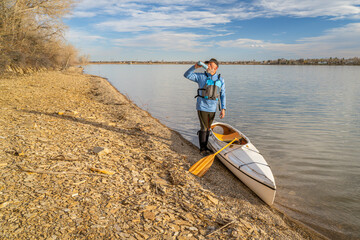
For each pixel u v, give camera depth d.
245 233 3.17
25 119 6.79
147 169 4.67
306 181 5.51
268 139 8.58
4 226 2.47
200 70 6.19
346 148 7.69
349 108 14.63
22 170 3.70
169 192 3.91
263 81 38.31
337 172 5.99
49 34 23.41
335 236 3.71
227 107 14.89
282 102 16.89
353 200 4.75
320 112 13.41
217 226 3.21
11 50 17.89
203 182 4.66
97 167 4.31
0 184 3.23
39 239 2.37
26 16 19.31
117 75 46.59
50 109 8.77
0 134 5.16
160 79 38.62
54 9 20.52
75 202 3.11
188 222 3.16
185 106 14.72
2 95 10.59
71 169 4.03
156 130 8.06
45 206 2.92
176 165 5.10
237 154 5.63
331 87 27.73
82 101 11.70
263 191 4.51
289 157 6.93
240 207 4.09
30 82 16.41
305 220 4.09
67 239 2.44
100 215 2.94
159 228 2.91
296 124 10.74
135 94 19.67
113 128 7.44
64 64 33.56
